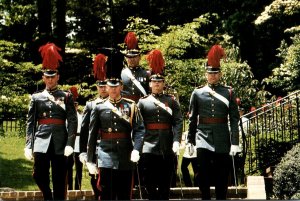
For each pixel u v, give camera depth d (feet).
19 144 69.36
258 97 75.15
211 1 102.32
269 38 99.30
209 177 32.94
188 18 105.50
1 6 95.55
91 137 30.32
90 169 30.14
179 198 41.01
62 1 104.53
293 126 50.55
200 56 82.48
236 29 98.73
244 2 98.07
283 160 43.21
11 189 44.96
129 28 58.95
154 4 108.88
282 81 78.95
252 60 101.35
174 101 33.81
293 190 40.75
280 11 83.30
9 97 53.47
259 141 49.32
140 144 29.68
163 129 33.42
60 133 33.01
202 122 33.32
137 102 37.68
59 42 102.83
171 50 56.13
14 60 84.99
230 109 33.22
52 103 33.04
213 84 33.55
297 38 76.89
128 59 38.17
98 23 114.93
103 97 35.06
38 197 41.09
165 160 33.37
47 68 33.37
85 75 94.89
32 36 100.37
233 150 32.58
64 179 33.19
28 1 100.48
